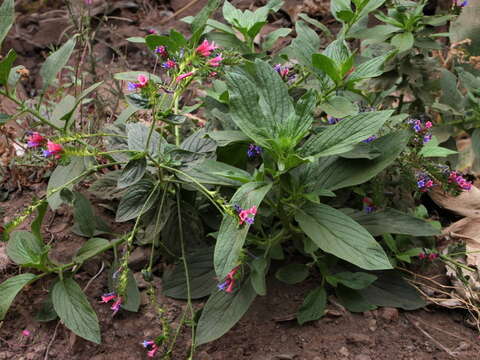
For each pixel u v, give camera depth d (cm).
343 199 105
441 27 165
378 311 98
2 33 90
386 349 92
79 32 139
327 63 94
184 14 195
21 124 140
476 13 152
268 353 91
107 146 106
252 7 189
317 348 92
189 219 100
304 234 98
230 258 79
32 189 121
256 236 98
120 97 138
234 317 89
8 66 89
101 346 93
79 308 90
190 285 99
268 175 92
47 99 150
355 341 93
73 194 93
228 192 102
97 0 191
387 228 98
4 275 103
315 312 94
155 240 101
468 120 124
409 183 102
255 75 95
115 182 104
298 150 87
